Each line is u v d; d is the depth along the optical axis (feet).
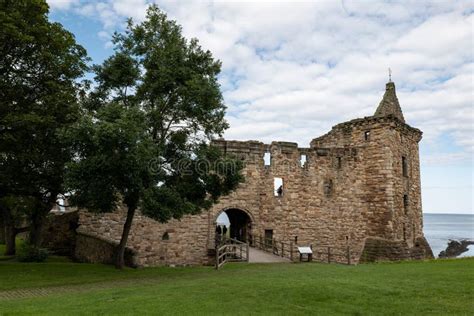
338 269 64.69
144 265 86.53
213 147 69.46
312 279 51.03
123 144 52.03
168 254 89.97
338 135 121.39
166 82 63.16
